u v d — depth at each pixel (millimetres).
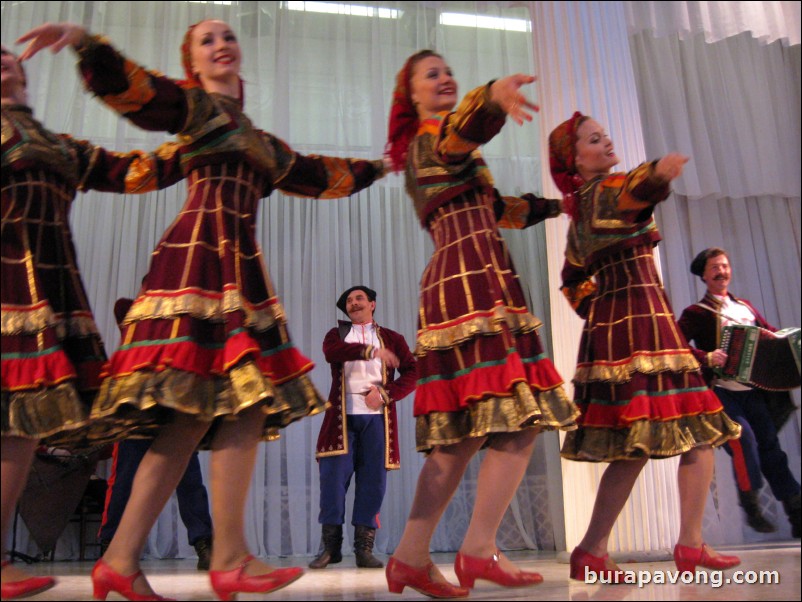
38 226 1740
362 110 4746
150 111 1688
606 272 2342
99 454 3816
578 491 3279
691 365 2223
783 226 5250
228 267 1698
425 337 1910
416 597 1788
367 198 4777
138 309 1664
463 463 1899
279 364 1757
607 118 3699
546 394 1881
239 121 1846
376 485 3256
